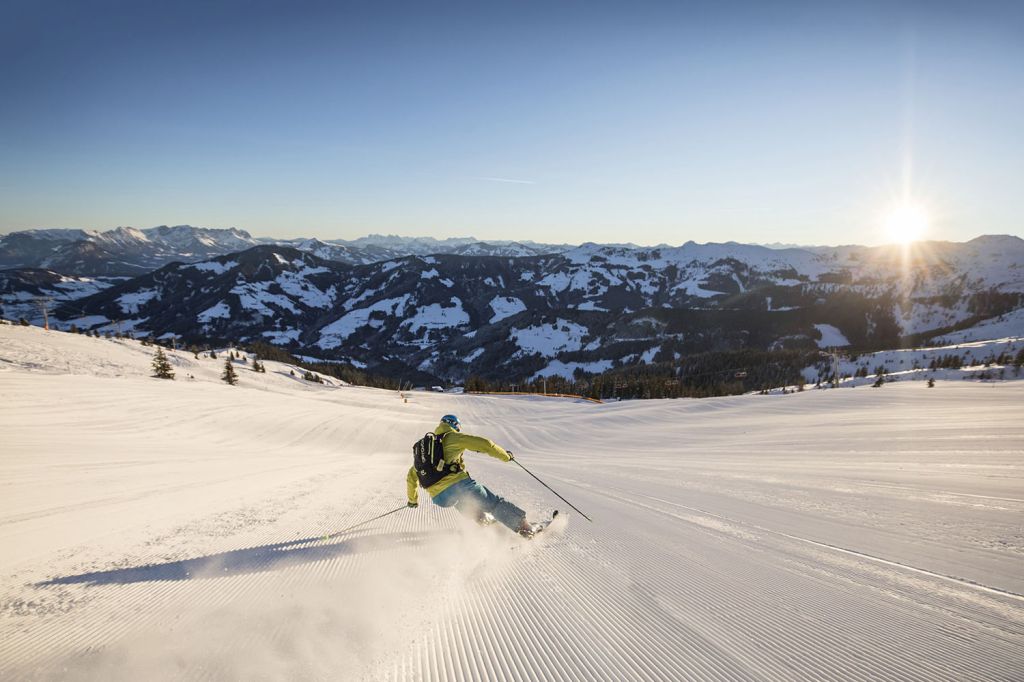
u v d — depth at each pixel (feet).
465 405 221.46
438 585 12.60
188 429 92.89
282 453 73.97
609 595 12.20
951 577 13.26
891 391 142.82
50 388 105.40
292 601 11.34
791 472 36.04
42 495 25.94
